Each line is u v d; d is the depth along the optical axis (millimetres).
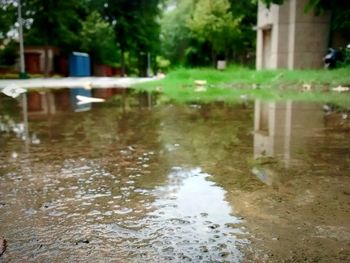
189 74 18219
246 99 9430
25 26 31375
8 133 4875
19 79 25938
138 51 42969
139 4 40031
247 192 2547
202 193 2539
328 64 17109
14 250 1777
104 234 1943
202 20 30625
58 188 2658
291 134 4605
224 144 4066
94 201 2408
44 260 1687
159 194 2531
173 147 3939
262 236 1908
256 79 15336
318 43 18797
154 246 1812
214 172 3014
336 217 2123
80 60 37781
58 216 2174
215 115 6469
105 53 42562
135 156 3562
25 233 1956
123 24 38844
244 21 33719
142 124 5543
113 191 2592
